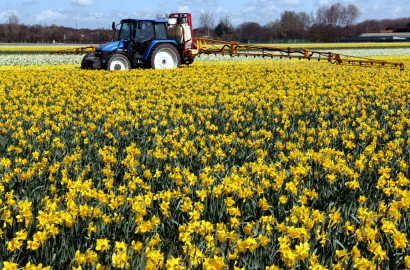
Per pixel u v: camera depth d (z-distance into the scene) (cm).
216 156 840
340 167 714
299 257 415
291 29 13288
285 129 1079
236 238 467
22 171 725
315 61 3669
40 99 1527
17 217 496
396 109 1413
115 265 406
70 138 990
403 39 12294
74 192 577
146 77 2252
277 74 2473
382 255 438
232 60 3800
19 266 464
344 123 1167
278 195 629
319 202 639
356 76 2353
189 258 429
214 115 1284
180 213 579
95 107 1365
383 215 543
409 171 795
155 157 806
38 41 11344
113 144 941
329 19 16788
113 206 548
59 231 494
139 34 2625
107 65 2541
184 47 2812
